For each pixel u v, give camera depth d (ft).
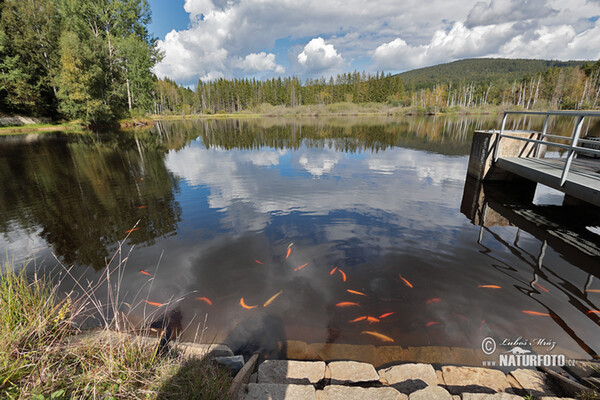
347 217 18.76
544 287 11.50
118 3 100.53
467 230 16.84
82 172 33.09
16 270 13.16
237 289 11.56
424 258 13.70
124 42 100.94
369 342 8.94
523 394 7.09
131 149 51.11
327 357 8.45
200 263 13.52
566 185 17.03
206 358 7.57
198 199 22.93
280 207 20.81
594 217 18.72
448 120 132.77
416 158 39.50
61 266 13.55
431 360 8.28
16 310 8.15
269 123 133.59
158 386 6.27
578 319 9.79
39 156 43.39
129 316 10.10
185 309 10.47
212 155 44.62
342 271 12.67
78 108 87.61
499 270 12.69
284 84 315.99
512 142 25.14
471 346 8.73
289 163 37.37
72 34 85.15
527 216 19.29
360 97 281.95
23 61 92.58
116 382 6.30
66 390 6.01
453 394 7.12
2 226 18.25
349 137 66.64
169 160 40.47
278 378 7.55
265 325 9.69
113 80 99.86
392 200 22.13
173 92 265.95
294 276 12.36
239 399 6.56
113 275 12.65
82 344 7.60
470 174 28.68
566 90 204.44
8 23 87.86
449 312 10.13
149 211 20.40
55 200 23.07
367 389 6.91
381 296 11.00
